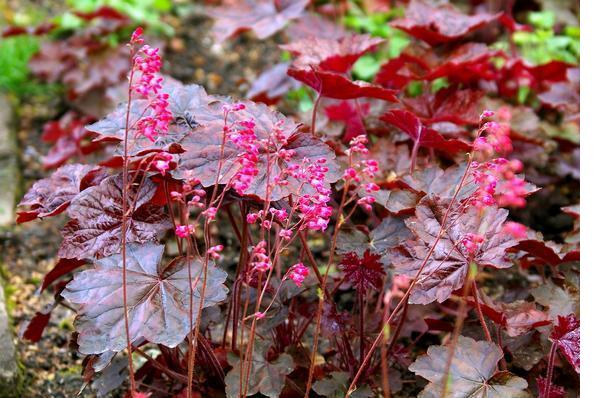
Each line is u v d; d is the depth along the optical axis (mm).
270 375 936
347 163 1054
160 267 906
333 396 944
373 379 982
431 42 1210
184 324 875
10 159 1370
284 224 945
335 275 1109
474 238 872
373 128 1175
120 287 892
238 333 1085
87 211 935
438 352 903
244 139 858
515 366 999
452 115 1142
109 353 914
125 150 863
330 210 875
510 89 1277
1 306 1120
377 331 1004
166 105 858
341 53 1144
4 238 1262
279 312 980
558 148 1309
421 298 899
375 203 1112
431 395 884
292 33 1328
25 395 1064
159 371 1015
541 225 1251
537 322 929
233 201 957
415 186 982
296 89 1318
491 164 881
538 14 1430
